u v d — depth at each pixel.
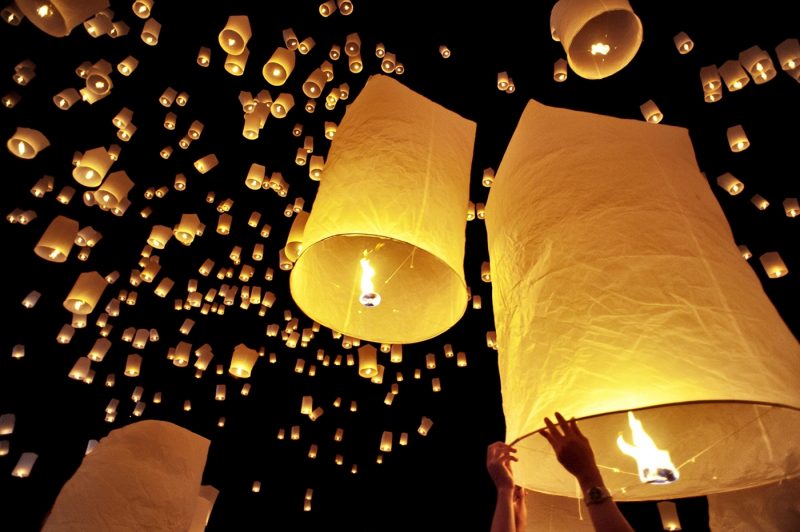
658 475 1.22
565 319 1.10
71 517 1.78
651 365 0.99
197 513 2.41
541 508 1.74
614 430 1.43
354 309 1.63
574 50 2.00
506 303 1.28
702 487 1.34
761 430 1.31
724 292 1.07
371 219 1.33
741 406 1.36
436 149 1.55
